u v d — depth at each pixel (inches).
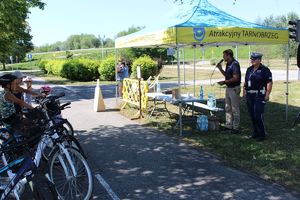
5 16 488.4
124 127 383.9
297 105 484.7
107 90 789.2
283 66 1366.9
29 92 261.0
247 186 212.8
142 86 434.3
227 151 281.7
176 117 422.9
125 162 264.7
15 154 180.1
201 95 391.9
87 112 488.4
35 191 165.8
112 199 199.5
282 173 231.0
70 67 1149.7
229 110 341.4
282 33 360.5
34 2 556.4
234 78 324.2
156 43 346.6
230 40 328.5
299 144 294.7
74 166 181.0
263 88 301.0
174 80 985.5
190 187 213.8
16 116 201.9
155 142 318.3
